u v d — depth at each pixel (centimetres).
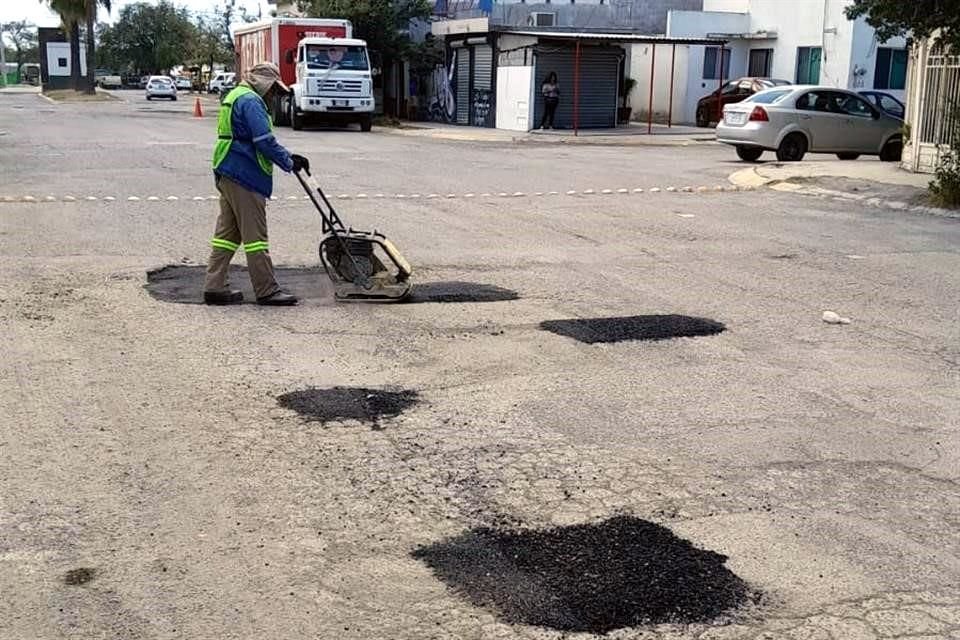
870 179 1645
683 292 879
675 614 366
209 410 564
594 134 3141
